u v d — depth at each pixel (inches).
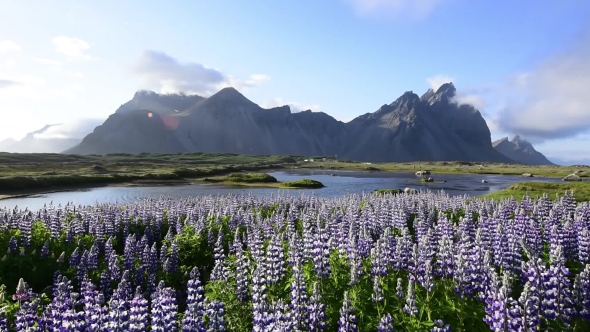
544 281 433.4
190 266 858.1
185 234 1002.1
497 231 591.8
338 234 723.4
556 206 1043.9
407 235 662.5
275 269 563.8
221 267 626.8
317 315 418.0
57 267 774.5
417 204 1355.8
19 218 1055.0
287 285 538.0
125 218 1189.7
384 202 1227.9
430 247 556.1
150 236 1053.2
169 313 411.5
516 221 801.6
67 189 3673.7
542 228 860.0
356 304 460.8
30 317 446.9
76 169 6003.9
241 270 584.1
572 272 606.2
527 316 364.8
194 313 414.9
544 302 424.5
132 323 401.7
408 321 421.4
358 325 430.9
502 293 371.9
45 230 996.6
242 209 1321.4
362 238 674.2
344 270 554.3
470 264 495.2
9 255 773.9
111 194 3250.5
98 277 709.3
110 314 394.6
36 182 3826.3
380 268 518.0
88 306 422.0
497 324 373.1
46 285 734.5
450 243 528.7
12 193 3280.0
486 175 7514.8
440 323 414.9
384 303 453.4
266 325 394.9
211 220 1098.7
